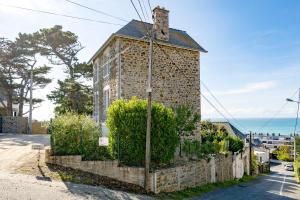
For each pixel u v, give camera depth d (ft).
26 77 135.23
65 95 116.26
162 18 74.08
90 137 54.34
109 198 39.65
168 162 58.18
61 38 129.18
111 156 53.06
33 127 118.42
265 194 68.69
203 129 119.14
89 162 49.88
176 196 51.72
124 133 52.80
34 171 45.65
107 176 50.03
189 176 62.18
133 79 68.44
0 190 34.09
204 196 57.16
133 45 69.46
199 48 78.02
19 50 130.11
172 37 78.18
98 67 84.23
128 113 53.21
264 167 166.40
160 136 53.42
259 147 252.42
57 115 57.26
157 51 72.38
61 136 51.83
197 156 70.28
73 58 134.51
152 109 53.98
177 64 74.79
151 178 49.83
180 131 67.46
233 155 97.71
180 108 67.36
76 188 40.83
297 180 113.70
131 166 51.26
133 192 46.32
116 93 67.92
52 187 39.17
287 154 286.46
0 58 130.72
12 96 137.28
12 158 52.54
